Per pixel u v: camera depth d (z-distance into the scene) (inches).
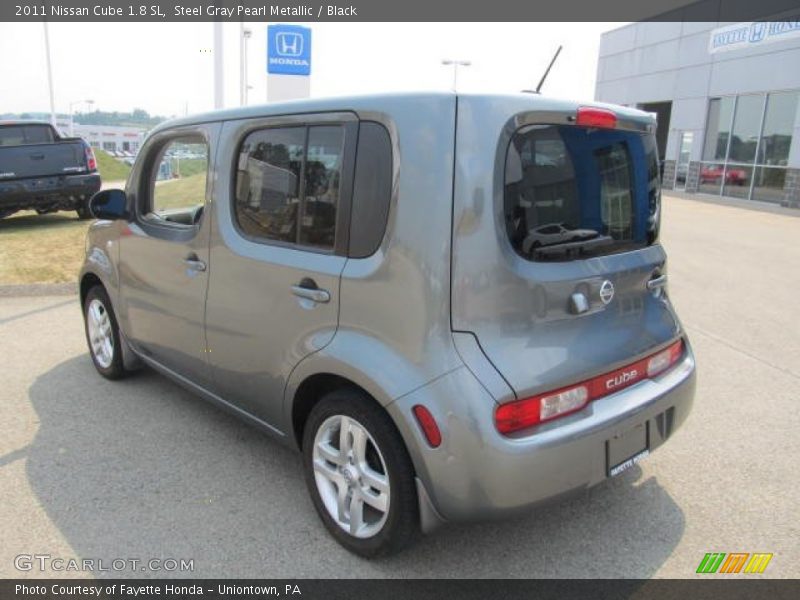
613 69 1024.9
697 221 585.0
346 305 105.0
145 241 155.5
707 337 242.1
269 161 121.4
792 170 679.7
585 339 103.8
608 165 111.3
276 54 413.1
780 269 366.3
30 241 386.3
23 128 464.8
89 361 206.5
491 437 91.1
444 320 93.3
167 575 106.7
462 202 92.5
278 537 117.0
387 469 102.2
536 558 112.3
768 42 708.0
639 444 109.5
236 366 130.9
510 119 95.6
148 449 148.6
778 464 146.4
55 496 128.7
